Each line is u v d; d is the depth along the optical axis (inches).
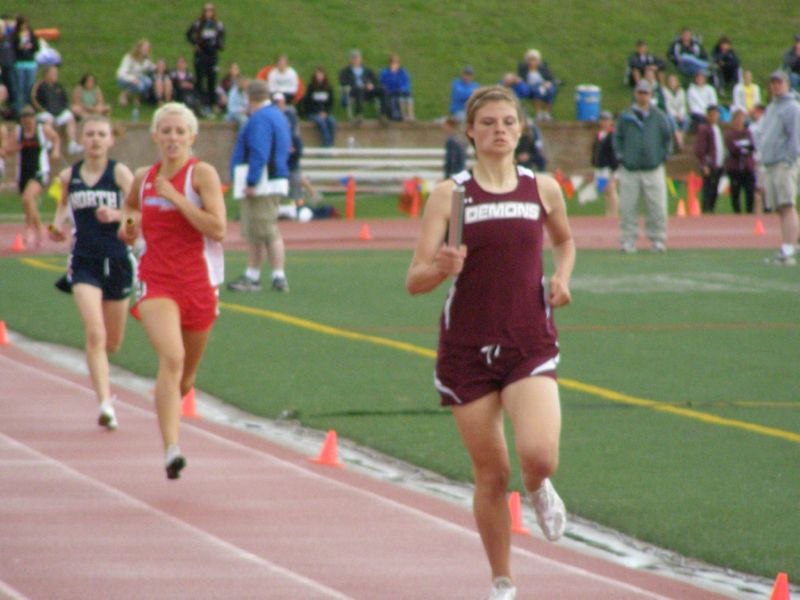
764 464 874.8
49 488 782.5
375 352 1274.6
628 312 1551.4
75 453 876.6
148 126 3442.4
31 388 1103.6
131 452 884.6
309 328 1408.7
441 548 682.8
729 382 1152.2
